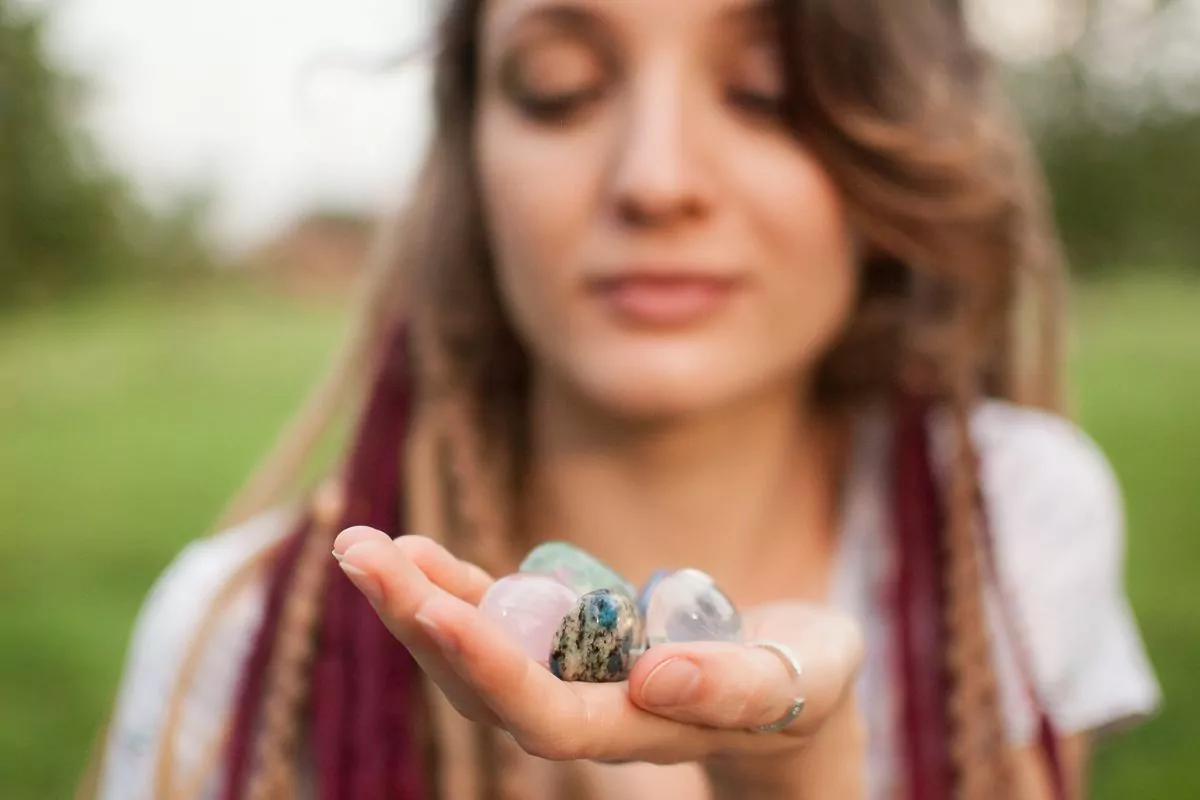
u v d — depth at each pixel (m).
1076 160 5.11
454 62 0.55
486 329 0.55
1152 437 2.09
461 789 0.46
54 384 3.26
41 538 1.72
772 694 0.34
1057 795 0.49
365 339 0.61
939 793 0.47
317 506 0.51
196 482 2.10
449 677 0.31
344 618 0.48
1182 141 5.13
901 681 0.49
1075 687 0.54
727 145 0.47
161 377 3.38
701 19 0.46
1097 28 4.57
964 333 0.54
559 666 0.35
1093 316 4.02
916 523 0.52
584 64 0.47
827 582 0.53
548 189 0.47
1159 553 1.42
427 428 0.53
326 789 0.46
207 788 0.50
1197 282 5.10
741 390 0.48
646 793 0.48
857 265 0.53
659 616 0.37
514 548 0.53
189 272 5.64
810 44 0.47
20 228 5.13
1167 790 0.87
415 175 0.59
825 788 0.38
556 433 0.53
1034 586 0.54
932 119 0.51
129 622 1.37
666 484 0.51
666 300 0.46
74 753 1.05
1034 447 0.57
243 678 0.48
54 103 5.18
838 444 0.56
